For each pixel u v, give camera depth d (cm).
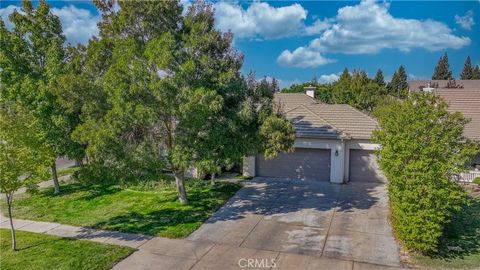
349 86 4459
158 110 1302
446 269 979
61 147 1633
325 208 1505
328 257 1057
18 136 1094
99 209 1519
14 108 1471
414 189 1048
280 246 1137
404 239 1102
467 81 5422
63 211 1504
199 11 1408
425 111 1101
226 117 1395
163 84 1233
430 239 1025
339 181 1917
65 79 1308
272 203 1577
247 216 1416
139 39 1395
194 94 1241
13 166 1072
